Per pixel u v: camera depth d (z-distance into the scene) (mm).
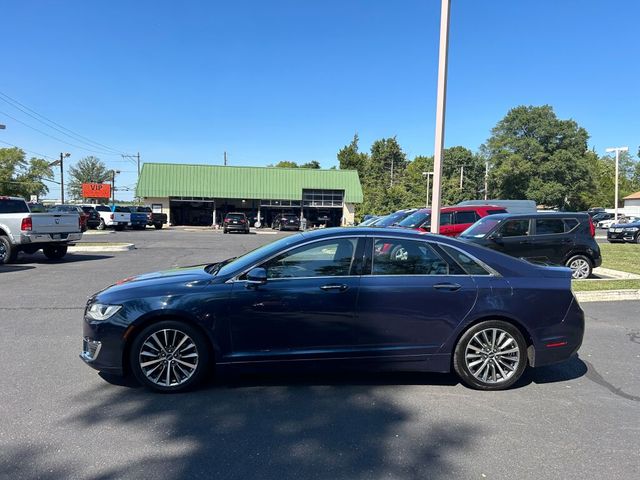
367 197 61531
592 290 9633
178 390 4594
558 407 4406
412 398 4566
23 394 4531
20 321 7270
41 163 82688
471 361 4766
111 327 4512
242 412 4191
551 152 68375
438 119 9906
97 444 3580
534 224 11312
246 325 4555
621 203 99250
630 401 4574
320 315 4586
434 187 10055
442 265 4824
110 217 36438
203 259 16031
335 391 4707
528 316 4758
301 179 52281
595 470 3312
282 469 3271
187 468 3264
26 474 3156
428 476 3209
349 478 3174
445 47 9711
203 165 51531
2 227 14062
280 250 4754
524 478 3197
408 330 4684
